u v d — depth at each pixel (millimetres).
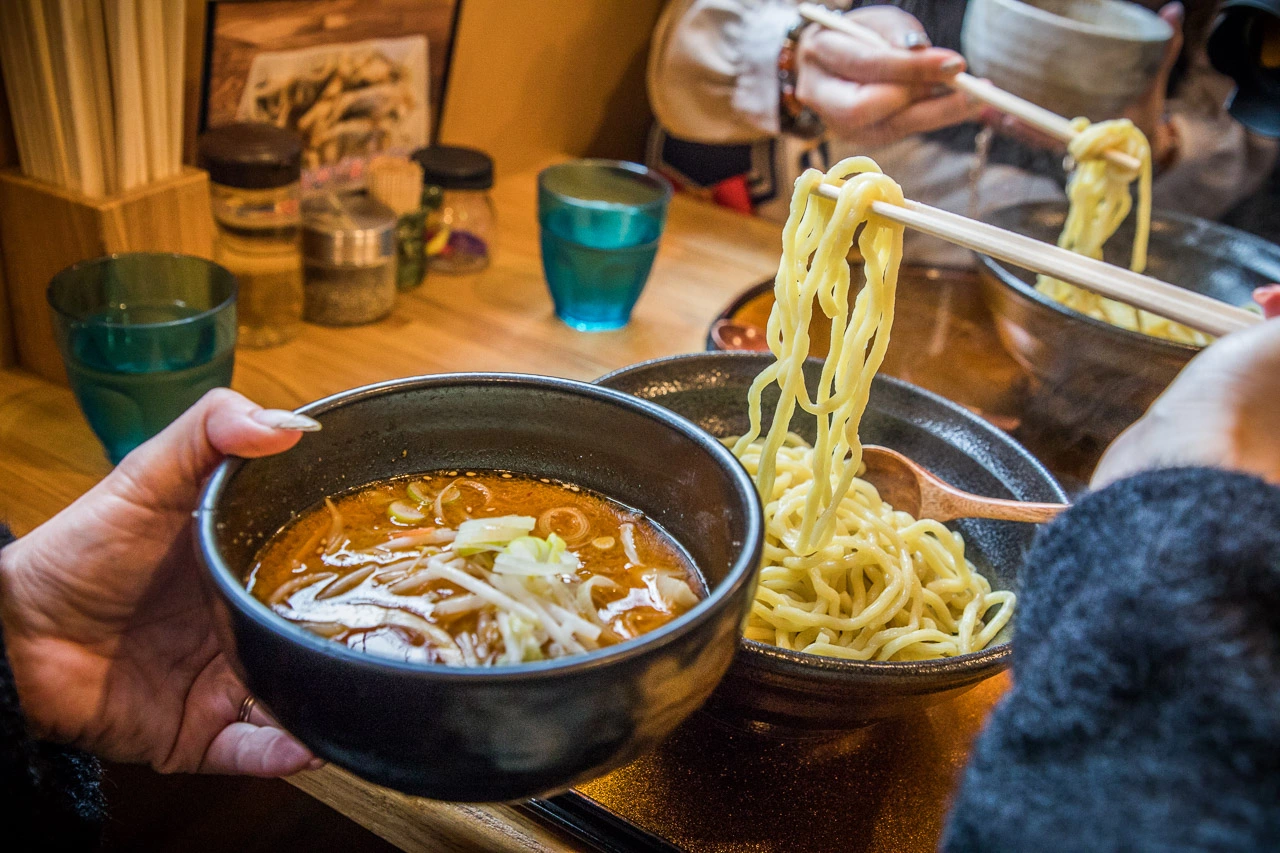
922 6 999
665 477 365
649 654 264
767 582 488
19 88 555
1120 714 223
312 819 506
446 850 412
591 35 1037
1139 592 229
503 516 364
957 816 249
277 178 622
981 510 475
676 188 1126
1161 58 732
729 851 395
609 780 413
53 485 544
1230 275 725
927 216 413
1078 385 589
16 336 626
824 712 380
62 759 400
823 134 952
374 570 337
